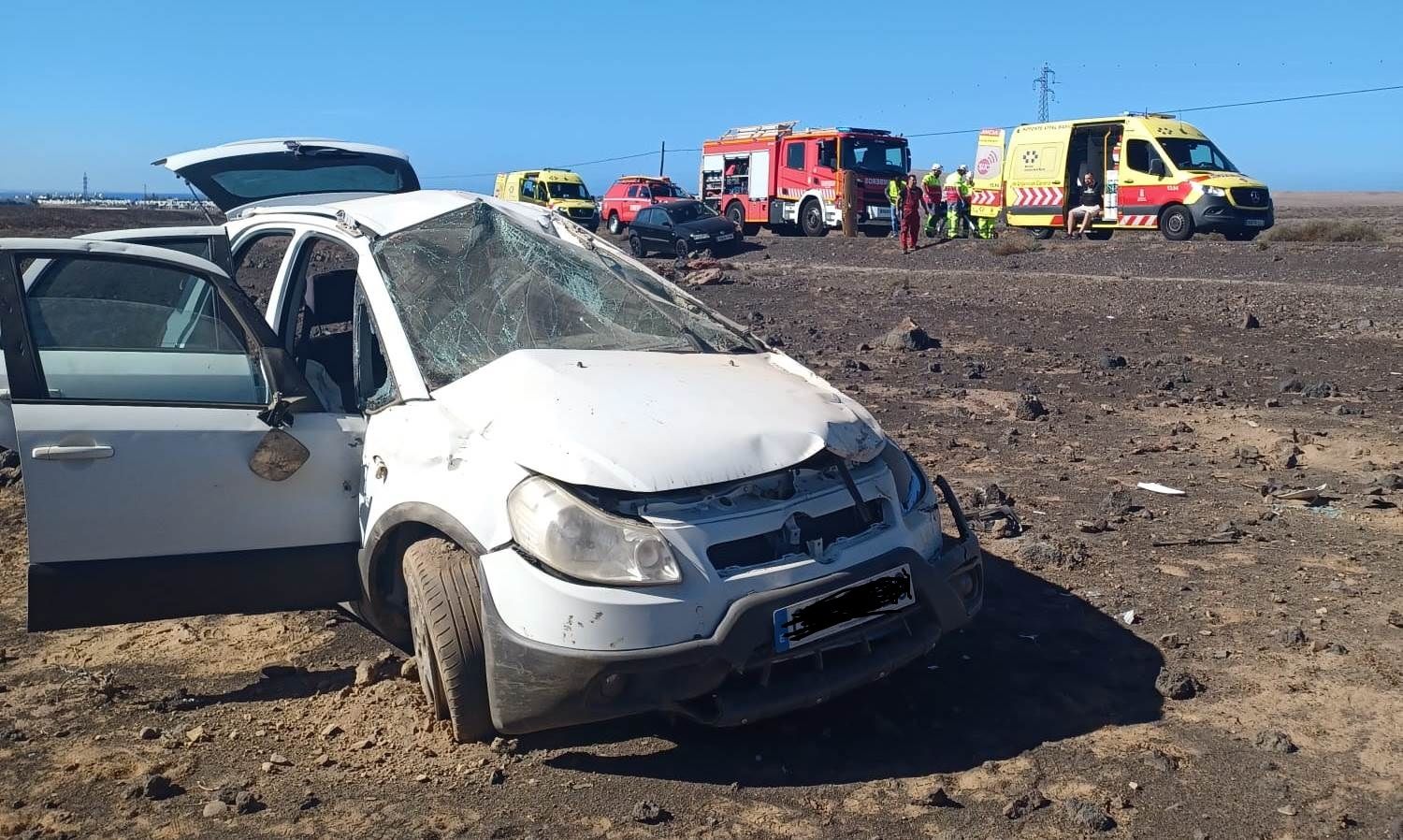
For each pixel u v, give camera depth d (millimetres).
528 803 3533
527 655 3471
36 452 3971
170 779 3729
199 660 4730
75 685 4480
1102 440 8344
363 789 3645
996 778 3619
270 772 3754
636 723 4012
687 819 3422
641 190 41094
